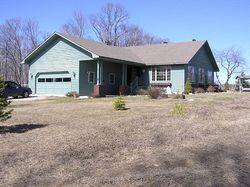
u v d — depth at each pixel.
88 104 19.45
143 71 34.47
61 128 10.59
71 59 31.08
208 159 7.35
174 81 32.69
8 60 60.81
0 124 11.71
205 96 24.55
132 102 19.98
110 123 11.19
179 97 23.09
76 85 30.70
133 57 34.12
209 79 39.44
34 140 8.91
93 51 29.12
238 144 8.66
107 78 33.00
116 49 35.19
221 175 6.32
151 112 14.23
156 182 5.96
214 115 13.23
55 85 32.38
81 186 5.84
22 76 61.19
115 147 8.30
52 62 32.50
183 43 37.09
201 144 8.64
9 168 6.82
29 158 7.40
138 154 7.78
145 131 9.92
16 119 12.90
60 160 7.29
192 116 12.78
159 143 8.73
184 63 31.80
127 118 12.29
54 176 6.37
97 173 6.51
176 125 10.85
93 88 30.42
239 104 17.61
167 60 33.09
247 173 6.43
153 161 7.22
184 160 7.28
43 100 24.81
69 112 15.09
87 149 8.02
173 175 6.30
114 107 15.75
